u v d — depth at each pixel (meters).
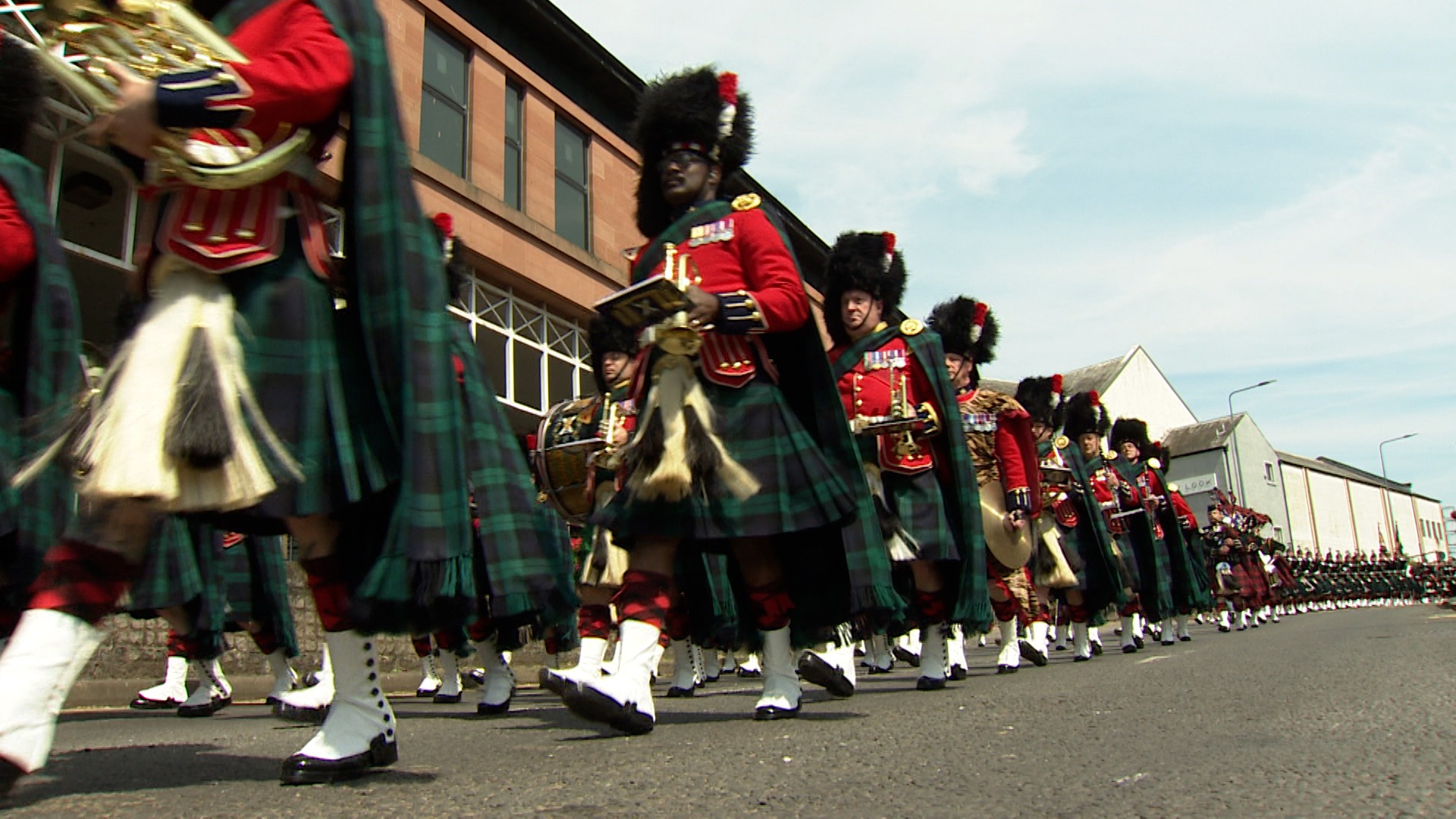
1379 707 3.32
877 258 5.64
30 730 1.90
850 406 5.44
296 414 2.05
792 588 3.80
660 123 3.65
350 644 2.27
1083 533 8.52
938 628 5.37
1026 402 8.29
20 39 2.94
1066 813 1.83
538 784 2.21
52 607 1.96
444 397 2.13
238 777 2.46
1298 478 55.25
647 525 3.23
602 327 5.79
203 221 2.06
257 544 5.66
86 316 11.49
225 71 1.96
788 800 1.99
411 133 12.78
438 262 2.22
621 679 3.18
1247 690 4.01
